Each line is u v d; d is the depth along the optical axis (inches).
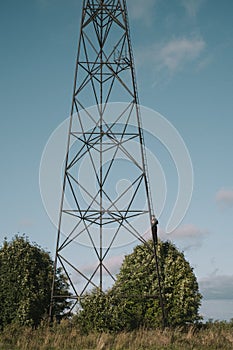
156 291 1528.1
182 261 1590.8
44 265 1497.3
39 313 1419.8
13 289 1405.0
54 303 1481.3
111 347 1229.7
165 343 1272.1
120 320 1382.9
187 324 1541.6
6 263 1433.3
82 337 1291.8
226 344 1331.2
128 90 1466.5
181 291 1546.5
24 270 1429.6
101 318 1366.9
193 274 1584.6
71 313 1456.7
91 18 1489.9
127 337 1301.7
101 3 1501.0
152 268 1577.3
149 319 1507.1
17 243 1482.5
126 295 1433.3
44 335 1294.3
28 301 1392.7
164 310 1460.4
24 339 1243.8
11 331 1310.3
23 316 1378.0
